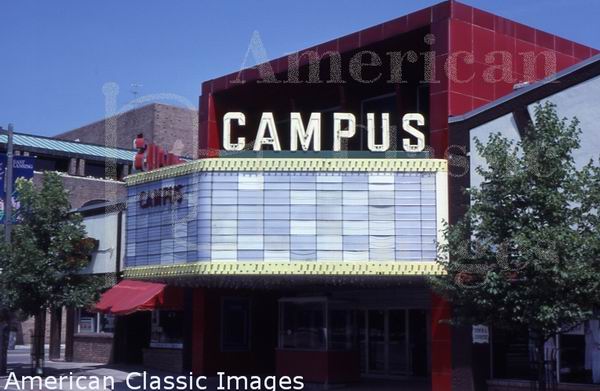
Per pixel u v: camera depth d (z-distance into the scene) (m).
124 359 32.16
